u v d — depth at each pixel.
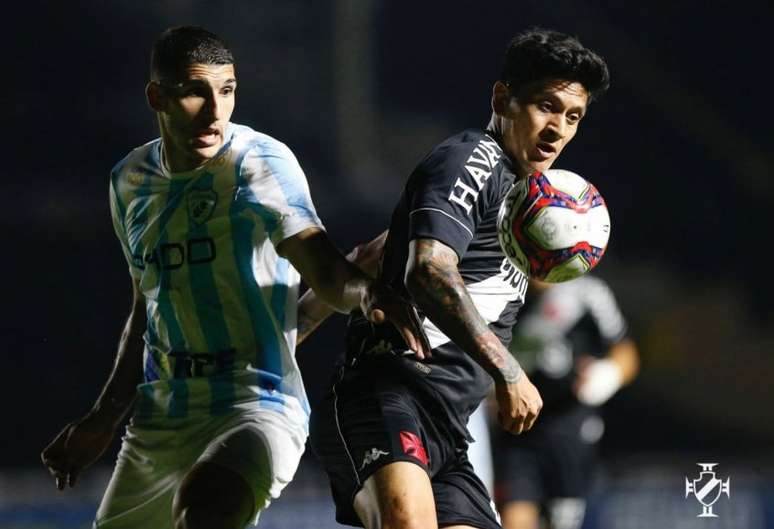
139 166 17.16
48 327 66.75
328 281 15.69
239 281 16.58
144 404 17.14
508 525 30.84
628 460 62.06
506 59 15.77
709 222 75.62
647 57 79.19
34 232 69.19
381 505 14.76
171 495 17.08
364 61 77.56
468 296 14.36
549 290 31.98
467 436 16.09
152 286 16.92
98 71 72.88
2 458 61.59
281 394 16.70
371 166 75.56
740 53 78.94
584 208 14.70
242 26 75.81
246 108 75.19
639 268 72.88
